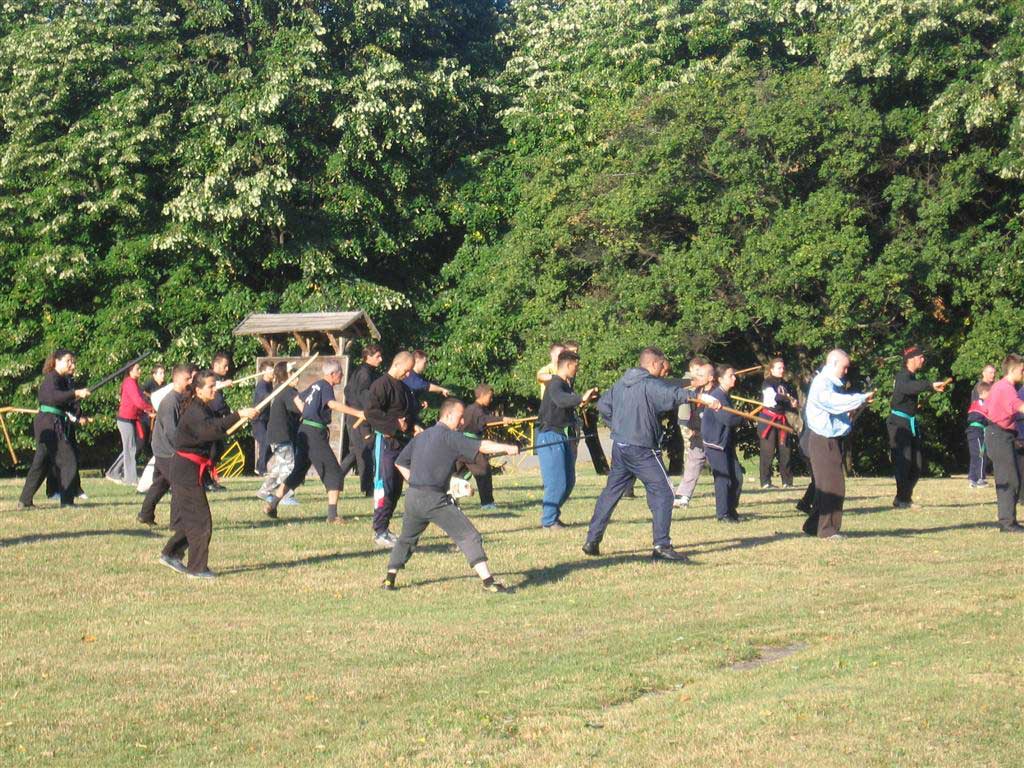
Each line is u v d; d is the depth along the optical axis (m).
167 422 14.74
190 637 9.16
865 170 31.11
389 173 36.53
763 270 30.12
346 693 7.74
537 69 38.41
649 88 33.88
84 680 8.00
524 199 35.62
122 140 35.03
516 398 37.28
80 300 36.06
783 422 22.12
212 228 34.88
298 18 37.19
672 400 12.39
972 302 30.58
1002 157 28.72
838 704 7.43
